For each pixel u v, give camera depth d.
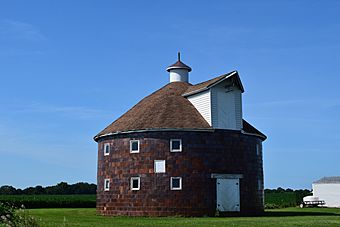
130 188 43.00
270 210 58.25
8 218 20.81
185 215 41.31
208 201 41.84
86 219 37.56
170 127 42.38
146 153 42.72
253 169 44.97
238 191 43.22
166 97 46.66
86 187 146.38
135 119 44.62
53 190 141.62
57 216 41.62
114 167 44.47
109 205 44.28
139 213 42.19
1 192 133.00
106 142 45.94
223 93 44.03
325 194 86.75
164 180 41.88
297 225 30.72
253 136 45.66
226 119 43.72
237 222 33.50
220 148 42.94
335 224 31.64
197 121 43.19
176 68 51.31
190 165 41.97
